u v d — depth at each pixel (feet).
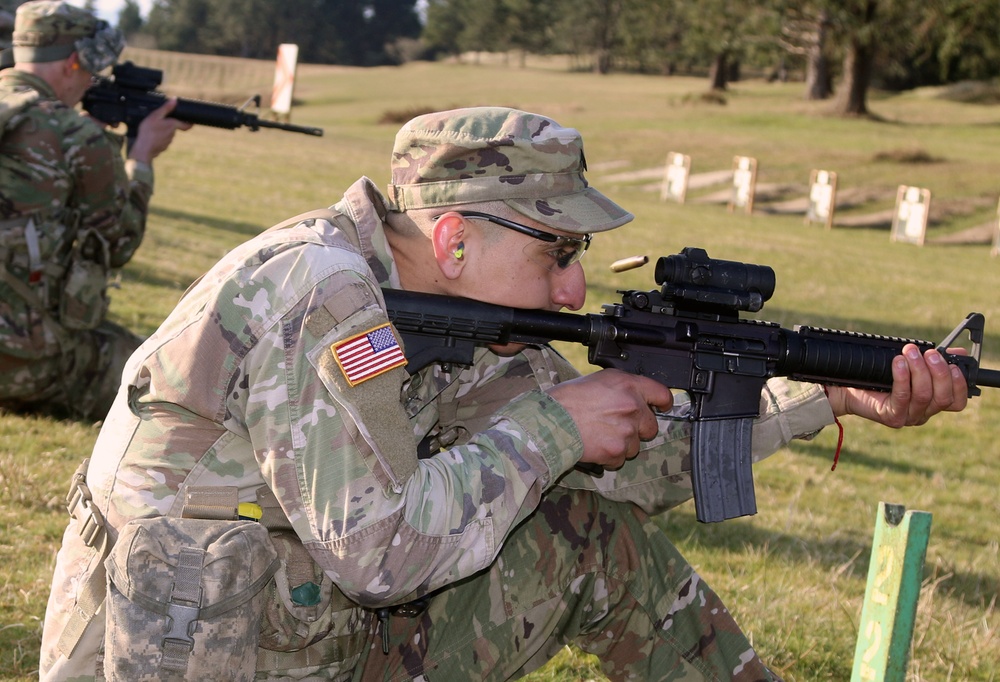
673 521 18.35
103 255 18.85
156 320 28.63
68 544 7.64
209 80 264.72
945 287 59.26
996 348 41.37
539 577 8.29
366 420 6.97
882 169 115.75
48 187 17.98
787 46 169.17
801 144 131.75
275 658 7.48
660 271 8.82
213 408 7.11
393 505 6.98
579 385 8.07
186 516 7.09
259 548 6.87
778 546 17.70
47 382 19.15
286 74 63.26
